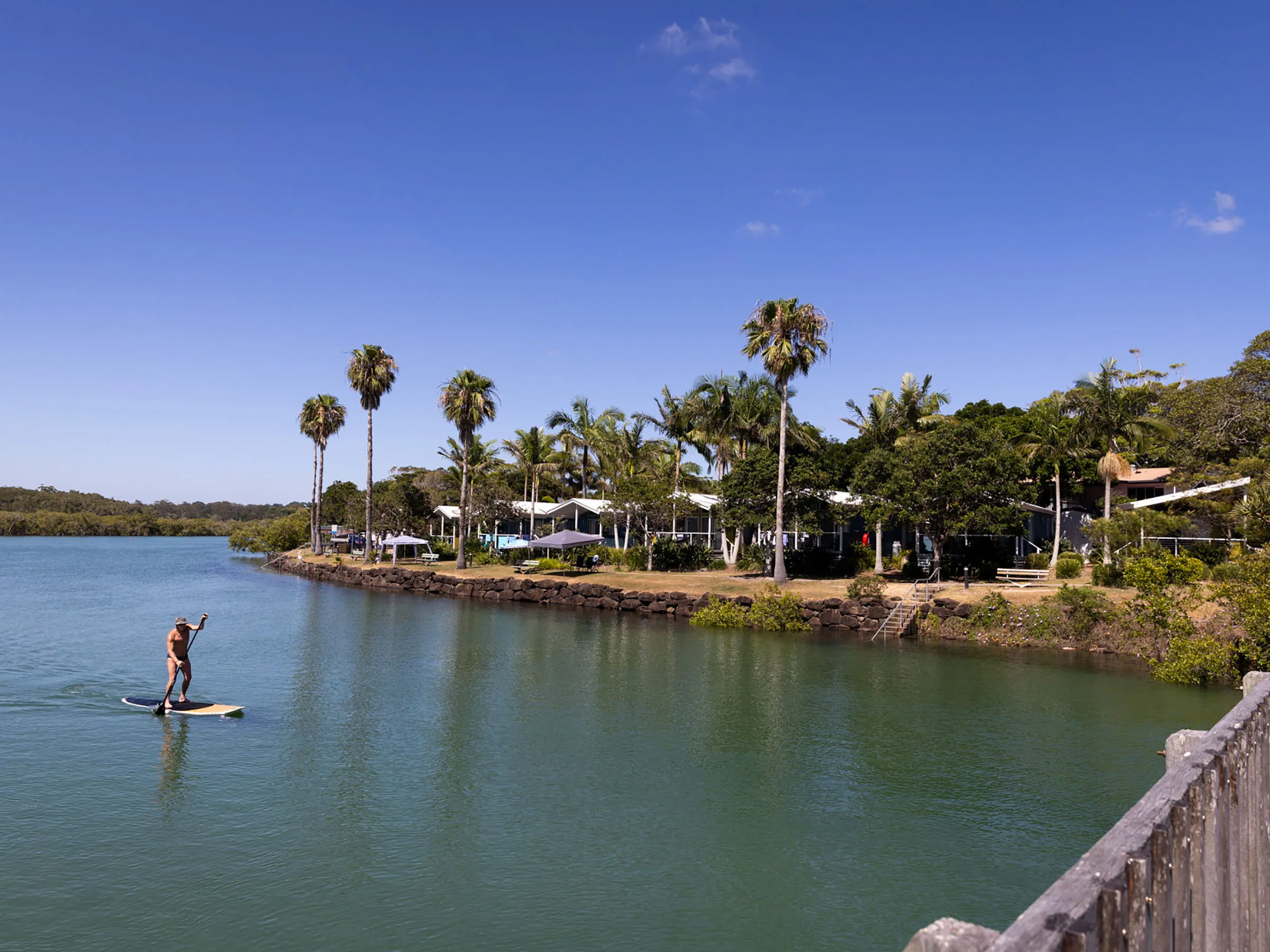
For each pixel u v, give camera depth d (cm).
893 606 3497
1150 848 271
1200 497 3847
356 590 5412
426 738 1712
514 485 7412
